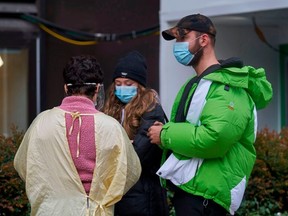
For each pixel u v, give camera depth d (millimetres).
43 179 5957
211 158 6770
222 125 6535
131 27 14367
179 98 7184
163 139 6793
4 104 14109
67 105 6148
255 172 10016
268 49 14234
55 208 5922
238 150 6922
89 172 5980
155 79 14250
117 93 7754
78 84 6180
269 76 14281
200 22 6969
